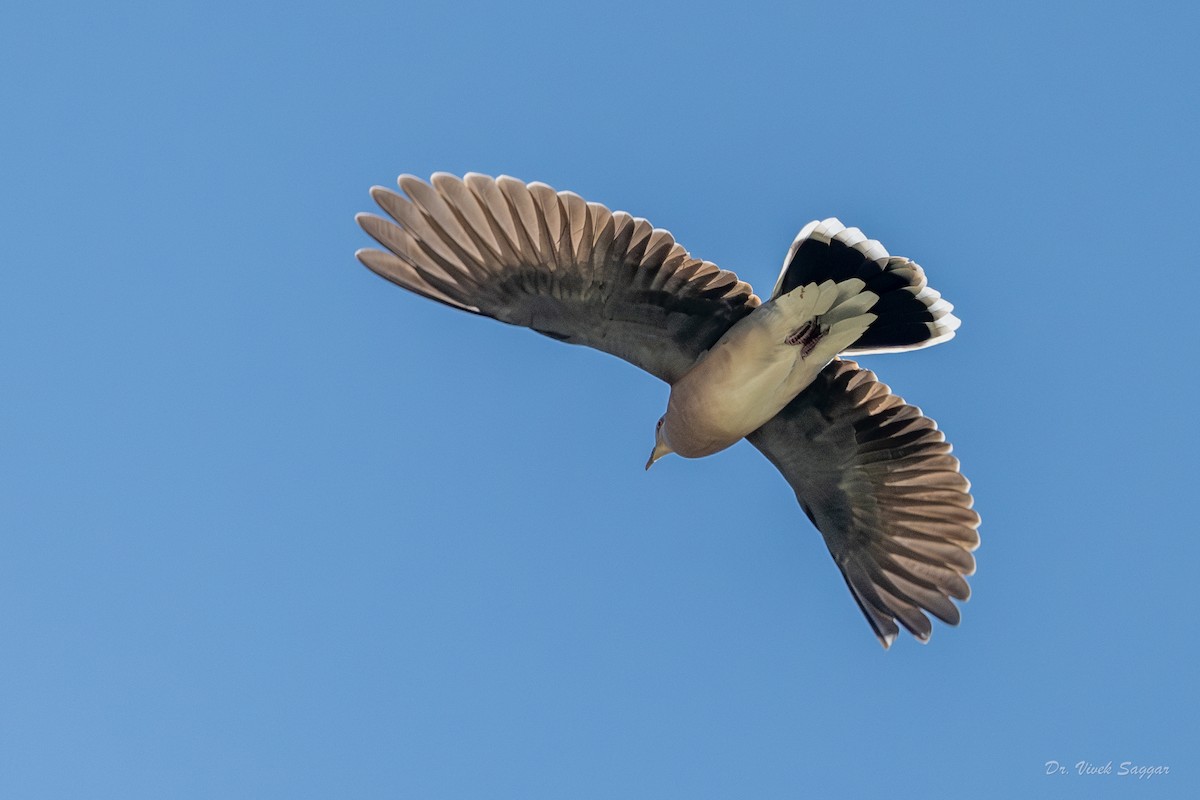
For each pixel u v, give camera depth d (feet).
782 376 45.42
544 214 43.32
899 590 51.78
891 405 49.75
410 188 43.16
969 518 51.06
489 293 45.03
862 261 45.55
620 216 43.65
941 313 45.93
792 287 45.01
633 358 47.03
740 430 46.96
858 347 46.91
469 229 43.52
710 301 45.60
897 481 51.29
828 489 51.55
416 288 44.27
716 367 45.21
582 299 45.47
